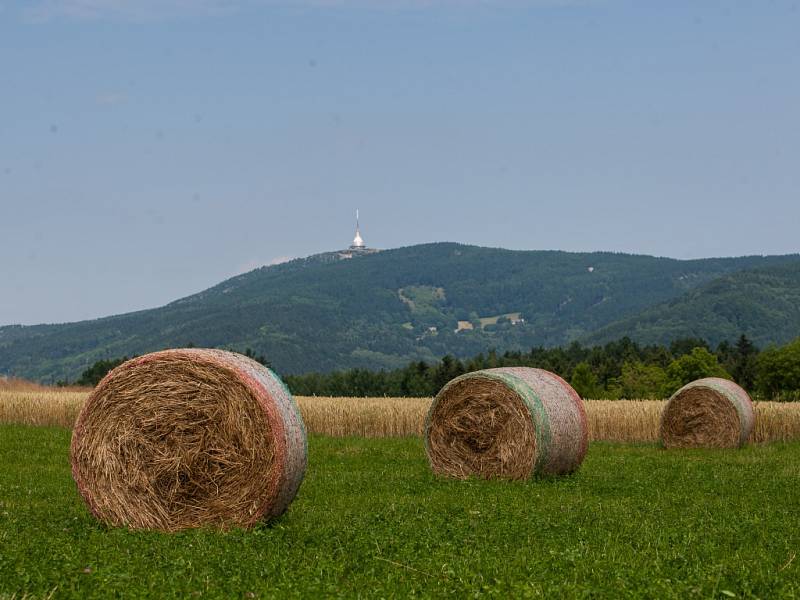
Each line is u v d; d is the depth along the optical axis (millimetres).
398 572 11453
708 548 13211
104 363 105125
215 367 15484
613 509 17094
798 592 10875
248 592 10391
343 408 40188
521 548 12945
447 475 22906
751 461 28109
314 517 16062
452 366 107062
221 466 15414
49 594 10281
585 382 94375
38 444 29891
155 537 14188
